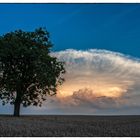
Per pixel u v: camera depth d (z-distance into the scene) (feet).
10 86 211.61
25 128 125.80
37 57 211.61
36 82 214.07
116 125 140.97
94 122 157.28
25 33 221.46
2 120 164.04
